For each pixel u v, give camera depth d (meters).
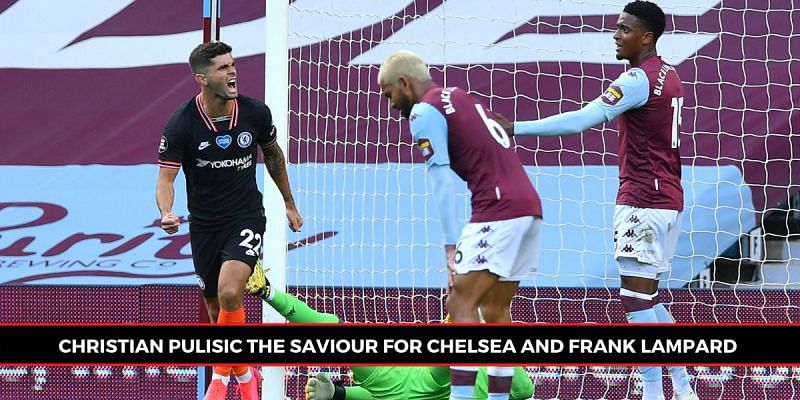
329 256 28.91
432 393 22.34
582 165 29.08
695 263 29.00
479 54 29.30
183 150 21.92
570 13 29.23
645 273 22.47
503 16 29.33
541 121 21.44
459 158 19.03
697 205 28.89
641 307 22.47
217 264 22.56
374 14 29.30
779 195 28.78
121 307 29.44
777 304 28.98
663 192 22.31
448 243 18.67
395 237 28.98
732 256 29.23
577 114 21.55
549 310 29.05
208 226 22.16
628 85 21.81
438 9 29.34
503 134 19.27
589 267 28.97
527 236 19.08
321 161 29.00
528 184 19.06
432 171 18.66
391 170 29.02
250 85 29.42
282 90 24.53
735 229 28.86
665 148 22.41
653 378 22.83
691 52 28.92
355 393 22.69
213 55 21.25
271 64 24.56
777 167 28.73
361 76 29.22
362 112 29.12
